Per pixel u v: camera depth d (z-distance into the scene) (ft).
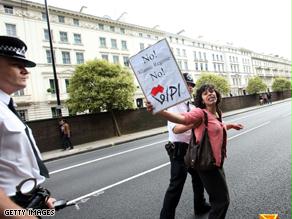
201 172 9.17
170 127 11.14
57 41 114.52
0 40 5.31
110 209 13.98
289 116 57.41
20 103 98.89
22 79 5.70
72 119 58.03
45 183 22.38
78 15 123.24
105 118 65.10
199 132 9.23
